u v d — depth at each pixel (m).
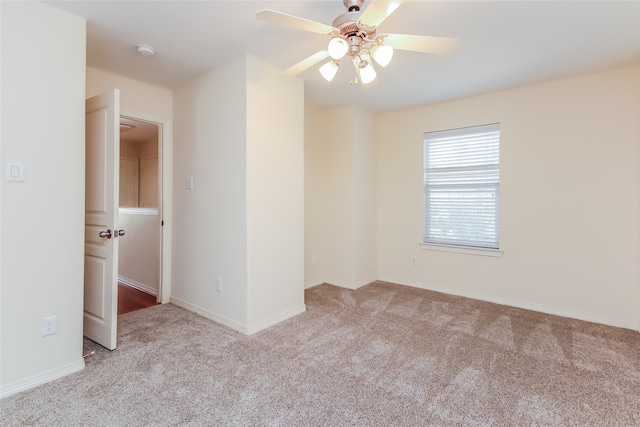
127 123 4.26
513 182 3.41
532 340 2.56
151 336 2.59
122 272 4.46
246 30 2.25
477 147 3.68
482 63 2.75
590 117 2.99
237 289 2.73
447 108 3.85
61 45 1.98
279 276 2.95
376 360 2.22
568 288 3.13
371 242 4.38
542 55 2.61
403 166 4.23
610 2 1.90
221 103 2.84
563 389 1.88
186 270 3.26
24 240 1.85
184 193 3.28
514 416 1.64
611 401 1.77
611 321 2.92
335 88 3.40
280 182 2.94
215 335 2.62
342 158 4.13
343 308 3.31
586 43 2.40
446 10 1.99
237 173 2.71
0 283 1.77
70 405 1.70
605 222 2.95
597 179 2.98
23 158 1.84
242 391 1.84
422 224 4.09
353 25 1.64
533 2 1.91
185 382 1.92
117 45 2.46
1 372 1.77
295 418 1.61
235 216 2.73
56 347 1.98
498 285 3.54
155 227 3.77
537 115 3.26
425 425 1.58
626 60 2.69
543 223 3.26
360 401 1.76
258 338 2.57
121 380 1.94
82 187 2.09
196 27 2.21
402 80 3.16
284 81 2.96
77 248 2.07
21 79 1.83
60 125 1.98
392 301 3.55
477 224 3.71
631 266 2.84
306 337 2.60
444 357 2.27
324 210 4.32
